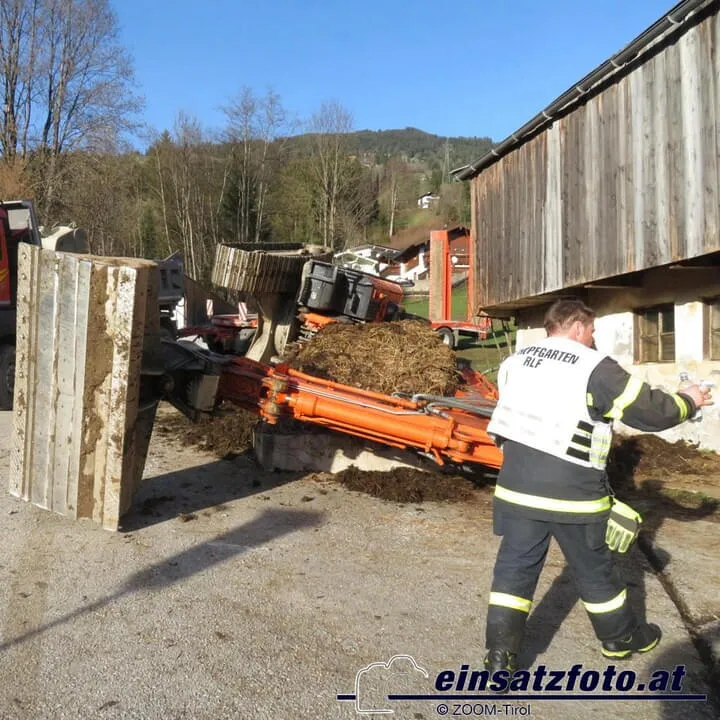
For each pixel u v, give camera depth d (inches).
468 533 223.9
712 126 301.9
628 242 362.3
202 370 240.8
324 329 347.6
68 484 215.2
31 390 221.5
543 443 138.8
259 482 271.4
